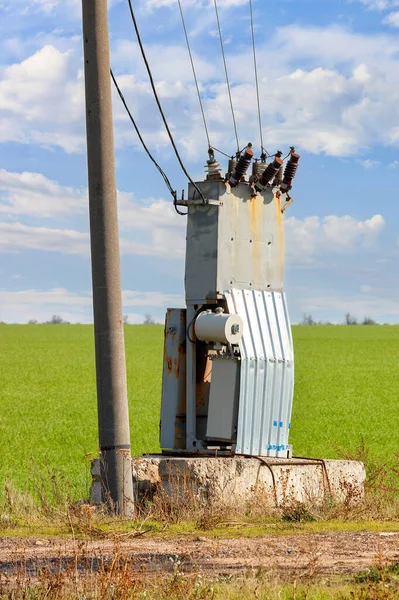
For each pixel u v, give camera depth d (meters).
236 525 12.16
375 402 44.34
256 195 15.55
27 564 9.31
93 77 12.63
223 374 14.60
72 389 50.06
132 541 10.80
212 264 14.91
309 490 14.48
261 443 14.87
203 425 15.41
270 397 15.05
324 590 8.03
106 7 12.72
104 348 12.59
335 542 10.73
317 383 54.38
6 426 34.34
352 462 15.41
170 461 13.52
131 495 12.66
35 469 21.30
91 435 31.55
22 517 12.59
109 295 12.59
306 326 135.88
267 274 15.77
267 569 8.87
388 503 14.39
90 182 12.66
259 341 15.02
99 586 7.75
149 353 76.19
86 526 11.51
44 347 83.56
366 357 74.88
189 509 12.86
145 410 39.28
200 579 8.09
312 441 29.70
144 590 7.76
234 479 13.54
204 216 15.05
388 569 8.68
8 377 56.69
